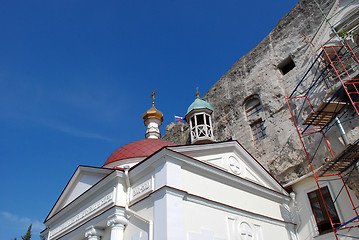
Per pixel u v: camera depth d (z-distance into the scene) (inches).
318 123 586.6
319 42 692.7
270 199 608.4
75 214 595.8
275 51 880.9
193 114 935.7
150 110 940.0
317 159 625.3
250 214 532.1
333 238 544.4
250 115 891.4
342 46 588.4
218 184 515.2
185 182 463.8
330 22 671.8
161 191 429.1
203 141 874.8
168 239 385.1
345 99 594.6
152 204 443.8
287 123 745.0
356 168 504.7
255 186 572.7
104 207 510.9
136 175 504.7
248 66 966.4
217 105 1032.8
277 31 904.3
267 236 542.0
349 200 541.3
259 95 871.7
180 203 429.1
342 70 560.4
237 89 971.9
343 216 542.9
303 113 705.0
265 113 826.2
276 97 810.2
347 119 585.6
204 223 450.3
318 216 589.3
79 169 635.5
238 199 533.6
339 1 666.8
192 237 421.4
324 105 535.2
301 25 825.5
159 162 466.6
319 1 792.9
